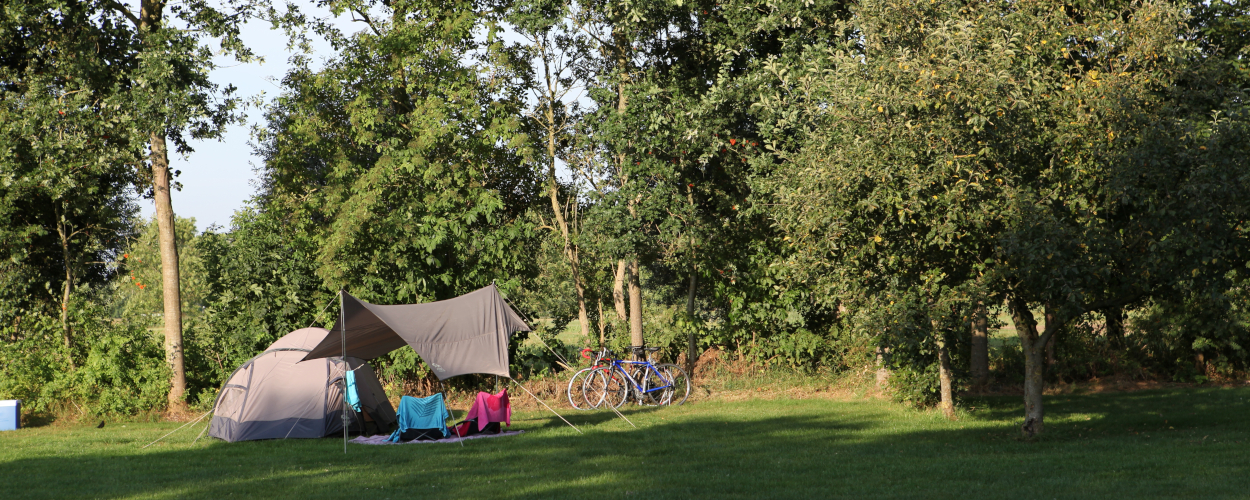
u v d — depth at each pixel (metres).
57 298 17.92
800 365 19.23
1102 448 10.30
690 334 19.41
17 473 9.90
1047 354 19.34
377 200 17.53
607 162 17.39
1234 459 9.08
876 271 10.73
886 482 8.47
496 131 18.08
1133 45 9.75
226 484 9.05
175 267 16.12
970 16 10.27
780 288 17.88
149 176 17.52
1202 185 8.62
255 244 17.41
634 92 16.34
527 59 18.89
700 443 11.59
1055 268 9.00
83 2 15.54
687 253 17.70
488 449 11.36
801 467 9.50
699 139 15.80
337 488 8.70
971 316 9.96
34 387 15.01
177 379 15.97
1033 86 9.76
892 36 10.27
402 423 12.38
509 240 18.05
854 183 9.76
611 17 16.27
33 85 15.24
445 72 18.27
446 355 12.59
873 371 17.86
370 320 12.60
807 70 13.70
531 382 18.05
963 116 9.41
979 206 9.34
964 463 9.45
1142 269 9.44
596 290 21.14
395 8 18.89
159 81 14.88
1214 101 9.68
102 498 8.38
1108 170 9.34
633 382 16.66
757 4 15.05
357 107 18.12
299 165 19.41
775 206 12.86
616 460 10.19
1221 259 9.33
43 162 15.19
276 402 13.06
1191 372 18.58
